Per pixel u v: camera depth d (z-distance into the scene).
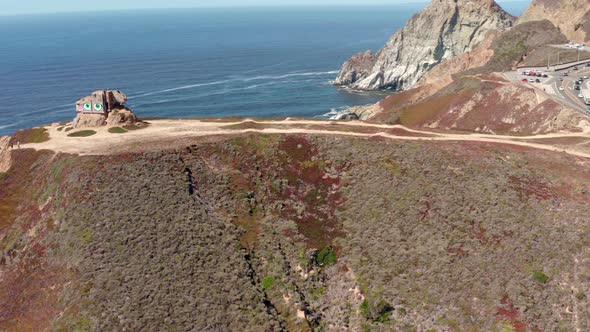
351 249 54.62
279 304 48.38
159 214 54.34
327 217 59.16
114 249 49.72
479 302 46.19
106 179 59.00
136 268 47.69
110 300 44.62
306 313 48.00
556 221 52.12
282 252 54.19
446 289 48.03
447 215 55.25
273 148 68.81
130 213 54.00
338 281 52.00
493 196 56.47
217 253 51.31
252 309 45.97
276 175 64.81
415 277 50.06
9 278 52.56
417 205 57.22
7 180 67.75
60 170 62.56
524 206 54.78
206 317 44.00
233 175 64.00
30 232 56.59
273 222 57.94
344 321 47.88
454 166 62.53
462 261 50.16
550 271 47.34
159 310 43.88
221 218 56.84
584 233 50.00
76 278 47.16
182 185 59.19
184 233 52.47
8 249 55.62
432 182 60.00
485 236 52.16
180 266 48.62
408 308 47.56
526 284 46.72
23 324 46.12
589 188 56.53
